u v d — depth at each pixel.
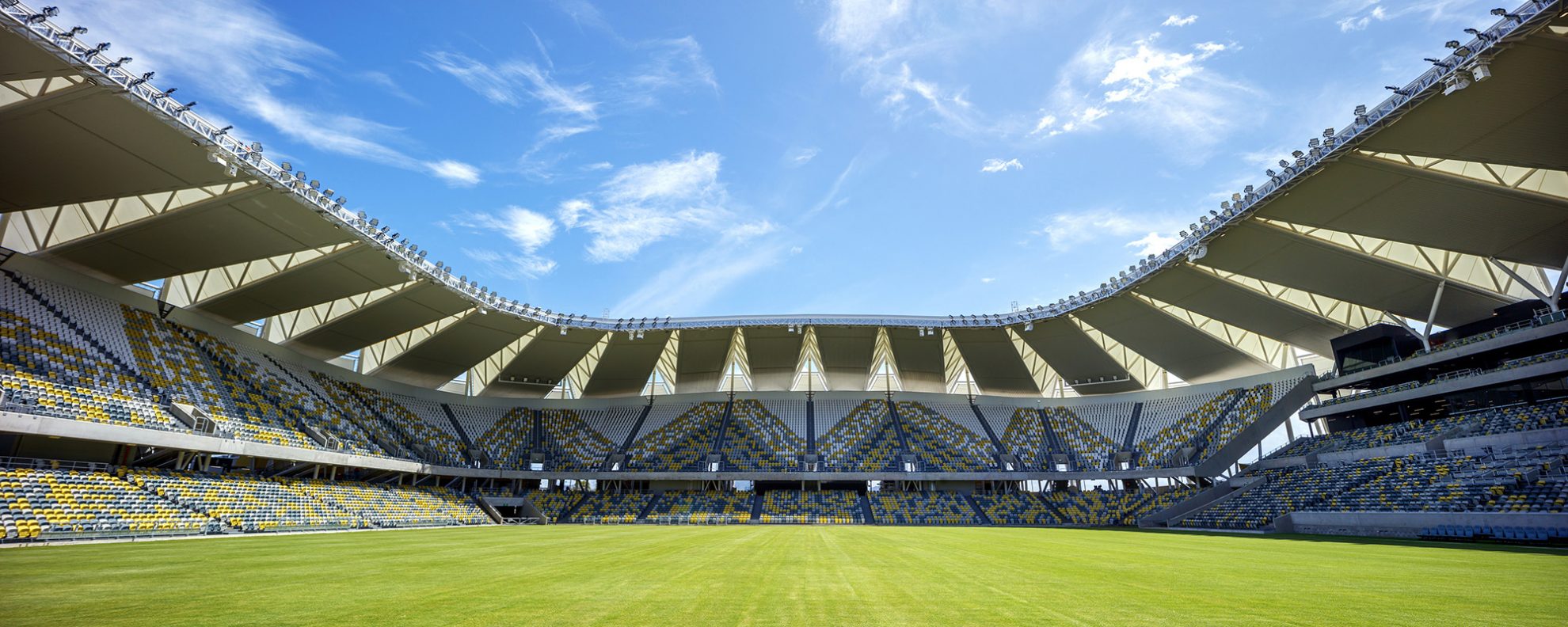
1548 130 22.81
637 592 12.48
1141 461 57.03
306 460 41.09
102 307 37.78
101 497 29.00
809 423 64.62
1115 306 48.44
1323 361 53.16
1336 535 33.97
